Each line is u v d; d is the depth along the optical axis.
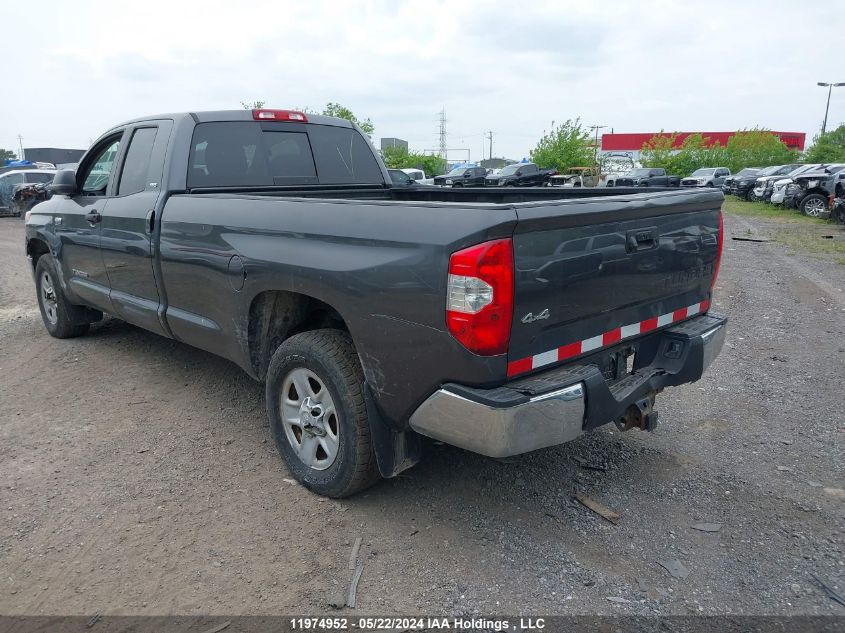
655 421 3.32
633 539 3.07
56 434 4.21
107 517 3.26
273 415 3.61
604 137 74.69
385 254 2.82
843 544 3.03
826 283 9.42
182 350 5.89
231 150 4.64
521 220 2.53
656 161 52.81
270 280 3.38
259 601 2.66
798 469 3.75
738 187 29.75
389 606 2.63
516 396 2.62
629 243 3.08
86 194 5.41
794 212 22.41
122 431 4.25
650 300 3.33
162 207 4.27
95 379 5.19
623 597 2.68
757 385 5.10
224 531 3.13
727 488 3.54
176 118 4.48
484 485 3.55
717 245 3.77
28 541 3.06
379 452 3.07
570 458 3.87
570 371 2.88
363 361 3.00
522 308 2.63
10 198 20.70
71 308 6.05
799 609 2.61
